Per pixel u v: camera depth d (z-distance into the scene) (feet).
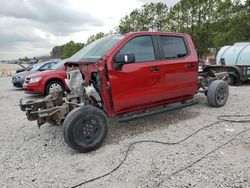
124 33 18.99
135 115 18.47
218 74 28.35
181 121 21.09
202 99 28.25
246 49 41.47
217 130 18.60
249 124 19.69
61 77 37.32
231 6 85.15
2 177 13.46
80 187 12.26
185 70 21.07
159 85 19.35
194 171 12.96
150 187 11.88
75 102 17.94
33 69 50.42
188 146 16.02
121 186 12.14
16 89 52.06
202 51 95.45
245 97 29.84
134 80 17.92
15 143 18.24
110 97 17.16
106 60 16.80
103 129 16.48
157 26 112.68
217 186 11.59
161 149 15.78
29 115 17.39
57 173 13.64
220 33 86.58
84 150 15.92
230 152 14.88
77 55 19.80
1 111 28.91
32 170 14.08
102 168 13.93
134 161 14.44
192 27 94.48
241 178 12.09
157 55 19.42
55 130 20.54
